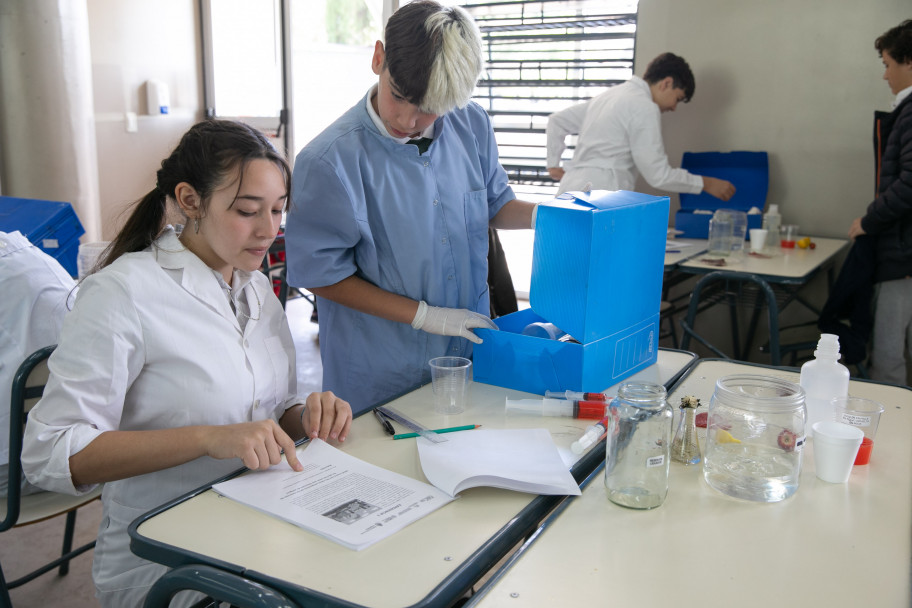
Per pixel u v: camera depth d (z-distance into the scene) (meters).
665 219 1.64
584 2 4.27
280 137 5.39
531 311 1.71
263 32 5.28
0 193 4.16
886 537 0.99
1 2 3.90
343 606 0.82
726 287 3.34
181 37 5.21
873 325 3.14
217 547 0.94
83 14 4.15
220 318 1.27
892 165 2.85
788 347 3.33
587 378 1.47
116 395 1.16
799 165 3.62
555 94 4.56
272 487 1.10
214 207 1.19
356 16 7.45
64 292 1.69
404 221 1.64
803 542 0.97
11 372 1.59
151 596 0.92
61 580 2.13
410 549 0.94
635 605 0.83
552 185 4.71
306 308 5.32
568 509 1.06
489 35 4.64
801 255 3.21
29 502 1.62
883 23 3.33
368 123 1.60
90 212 4.31
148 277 1.21
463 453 1.21
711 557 0.93
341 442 1.29
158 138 5.15
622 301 1.54
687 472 1.20
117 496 1.27
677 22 3.75
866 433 1.28
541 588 0.86
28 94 4.00
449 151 1.72
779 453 1.12
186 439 1.11
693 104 3.79
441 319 1.60
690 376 1.68
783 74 3.57
